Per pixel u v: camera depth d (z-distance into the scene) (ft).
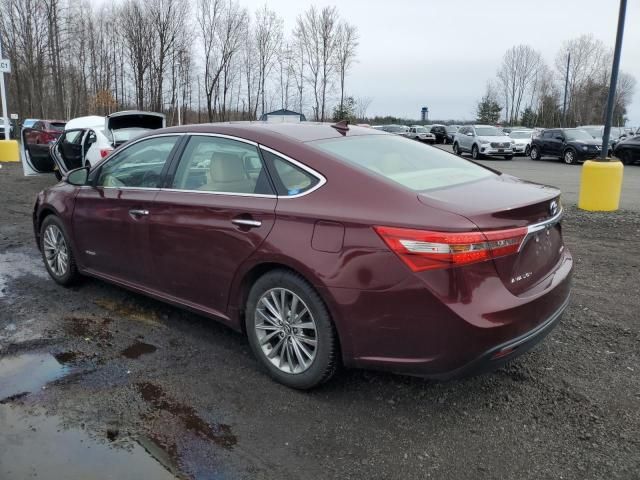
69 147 39.78
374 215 9.50
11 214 29.58
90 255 15.43
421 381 11.32
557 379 11.32
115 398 10.56
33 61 150.41
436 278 8.89
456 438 9.41
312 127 12.59
